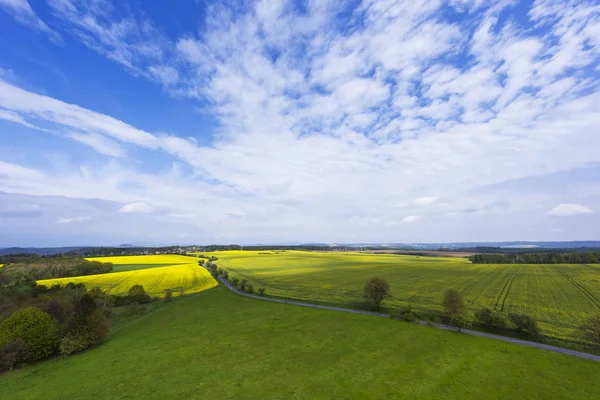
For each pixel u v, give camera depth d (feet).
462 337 136.98
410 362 109.19
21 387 102.37
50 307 178.09
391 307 198.18
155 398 88.69
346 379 96.78
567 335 138.41
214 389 92.38
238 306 210.59
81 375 108.06
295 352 119.85
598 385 93.56
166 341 139.95
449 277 326.24
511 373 100.83
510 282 280.51
